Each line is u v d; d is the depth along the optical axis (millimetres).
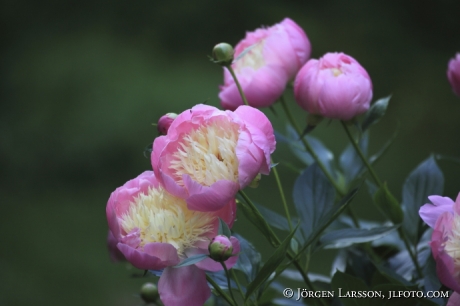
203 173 2158
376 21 13727
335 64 2355
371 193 2436
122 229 2164
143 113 11344
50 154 10789
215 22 13609
